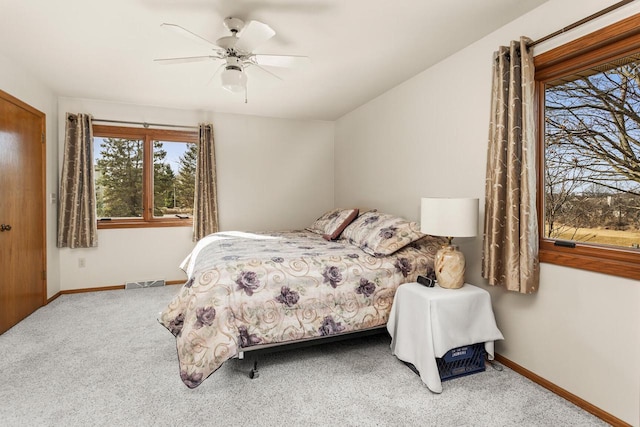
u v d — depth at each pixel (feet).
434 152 9.50
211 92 11.89
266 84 11.06
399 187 11.16
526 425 5.36
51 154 11.89
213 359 6.07
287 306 7.04
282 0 6.37
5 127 9.01
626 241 5.45
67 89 11.64
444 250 7.38
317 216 16.22
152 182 14.03
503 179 6.91
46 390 6.23
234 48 7.34
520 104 6.64
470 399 6.06
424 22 7.19
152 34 7.72
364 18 7.02
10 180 9.26
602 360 5.54
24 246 10.02
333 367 7.22
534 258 6.47
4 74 8.90
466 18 7.01
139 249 13.71
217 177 14.65
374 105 12.65
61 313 10.52
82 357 7.58
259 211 15.35
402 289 7.41
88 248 13.00
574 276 5.97
